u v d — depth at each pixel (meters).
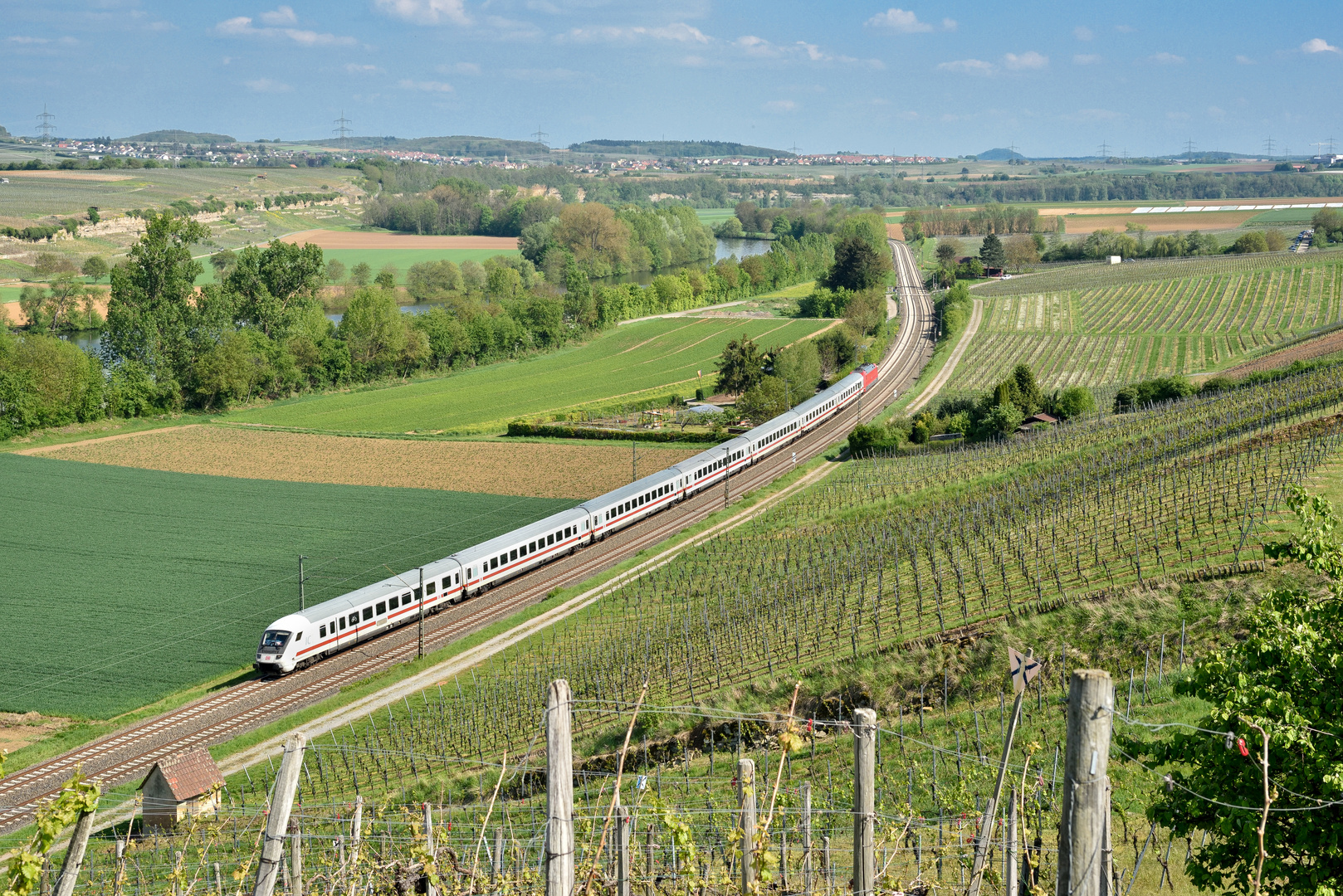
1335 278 184.50
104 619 70.06
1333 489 56.31
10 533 88.44
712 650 55.97
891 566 65.31
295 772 13.47
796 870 23.20
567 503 96.81
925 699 44.38
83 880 36.19
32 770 50.75
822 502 90.50
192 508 96.25
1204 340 158.38
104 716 56.69
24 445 120.12
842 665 48.78
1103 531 59.62
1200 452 71.69
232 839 38.69
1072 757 11.40
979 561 60.56
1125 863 27.34
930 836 28.62
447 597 72.38
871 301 194.62
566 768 12.59
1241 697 19.34
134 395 132.75
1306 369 101.69
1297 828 17.81
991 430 109.31
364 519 92.25
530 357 180.50
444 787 45.09
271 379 147.12
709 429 124.69
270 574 78.31
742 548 79.44
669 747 45.06
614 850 18.14
